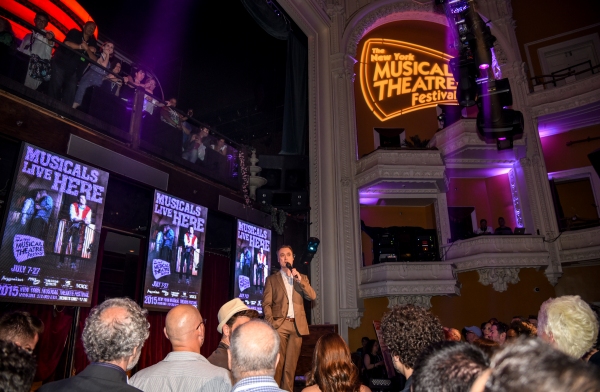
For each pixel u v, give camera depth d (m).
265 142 14.64
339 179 12.74
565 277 11.65
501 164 13.33
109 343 1.94
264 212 10.30
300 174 11.61
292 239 11.59
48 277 5.62
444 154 13.00
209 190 8.77
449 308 11.92
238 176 9.78
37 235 5.56
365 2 14.98
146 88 8.54
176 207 7.74
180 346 2.57
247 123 14.46
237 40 15.59
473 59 6.77
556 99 12.55
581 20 13.59
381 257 12.30
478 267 11.65
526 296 11.45
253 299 9.09
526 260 11.45
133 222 7.87
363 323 11.90
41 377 5.60
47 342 5.74
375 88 15.12
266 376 1.88
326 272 11.82
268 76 15.11
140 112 7.57
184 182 8.21
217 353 3.38
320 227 12.17
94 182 6.44
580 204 12.83
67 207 5.98
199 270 7.97
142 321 2.11
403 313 2.33
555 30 13.86
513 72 13.26
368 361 8.47
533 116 12.84
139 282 7.05
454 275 11.86
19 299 5.25
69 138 6.31
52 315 5.91
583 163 12.90
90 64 7.01
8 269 5.19
